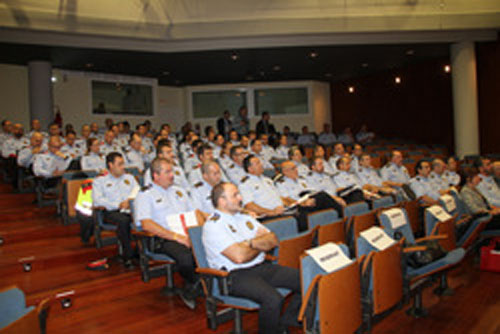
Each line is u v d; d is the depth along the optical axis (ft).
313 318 6.95
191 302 10.46
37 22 24.40
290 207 13.58
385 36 29.30
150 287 12.01
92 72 35.60
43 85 29.58
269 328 7.92
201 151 15.44
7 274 12.32
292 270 8.82
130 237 12.93
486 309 10.52
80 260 13.64
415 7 28.78
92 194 13.94
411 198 17.75
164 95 42.73
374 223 12.84
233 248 8.52
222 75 38.60
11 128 24.68
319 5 28.30
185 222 10.80
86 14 25.73
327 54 32.04
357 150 23.08
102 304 10.95
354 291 7.66
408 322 10.00
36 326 5.52
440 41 29.99
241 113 32.40
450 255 10.59
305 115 45.03
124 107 37.76
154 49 28.37
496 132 32.14
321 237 10.48
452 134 36.58
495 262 13.48
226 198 9.09
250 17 28.27
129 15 26.99
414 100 39.17
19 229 15.48
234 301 8.48
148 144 26.91
